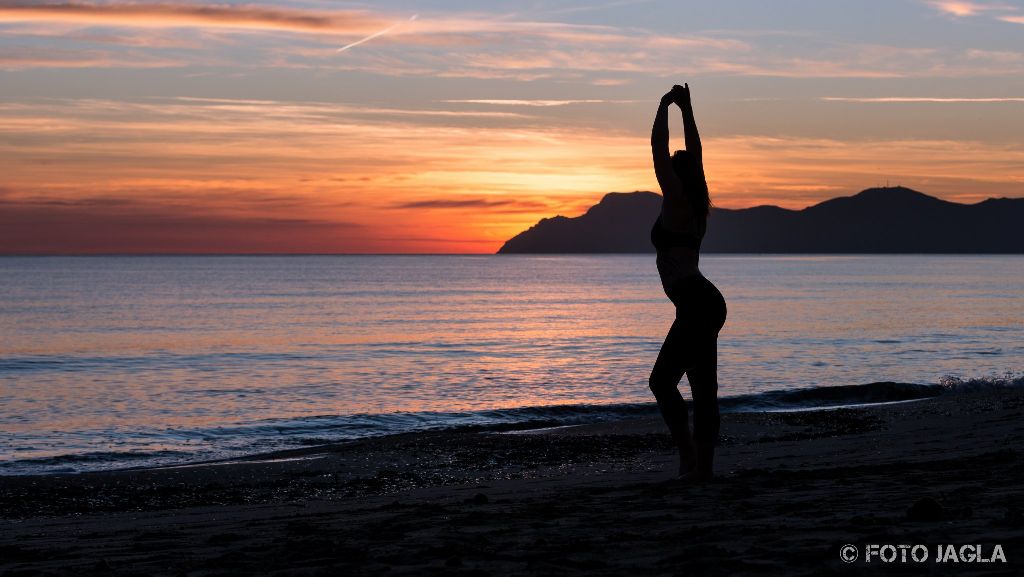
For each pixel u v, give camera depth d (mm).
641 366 35250
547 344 45156
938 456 9102
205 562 3854
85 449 18250
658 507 5012
